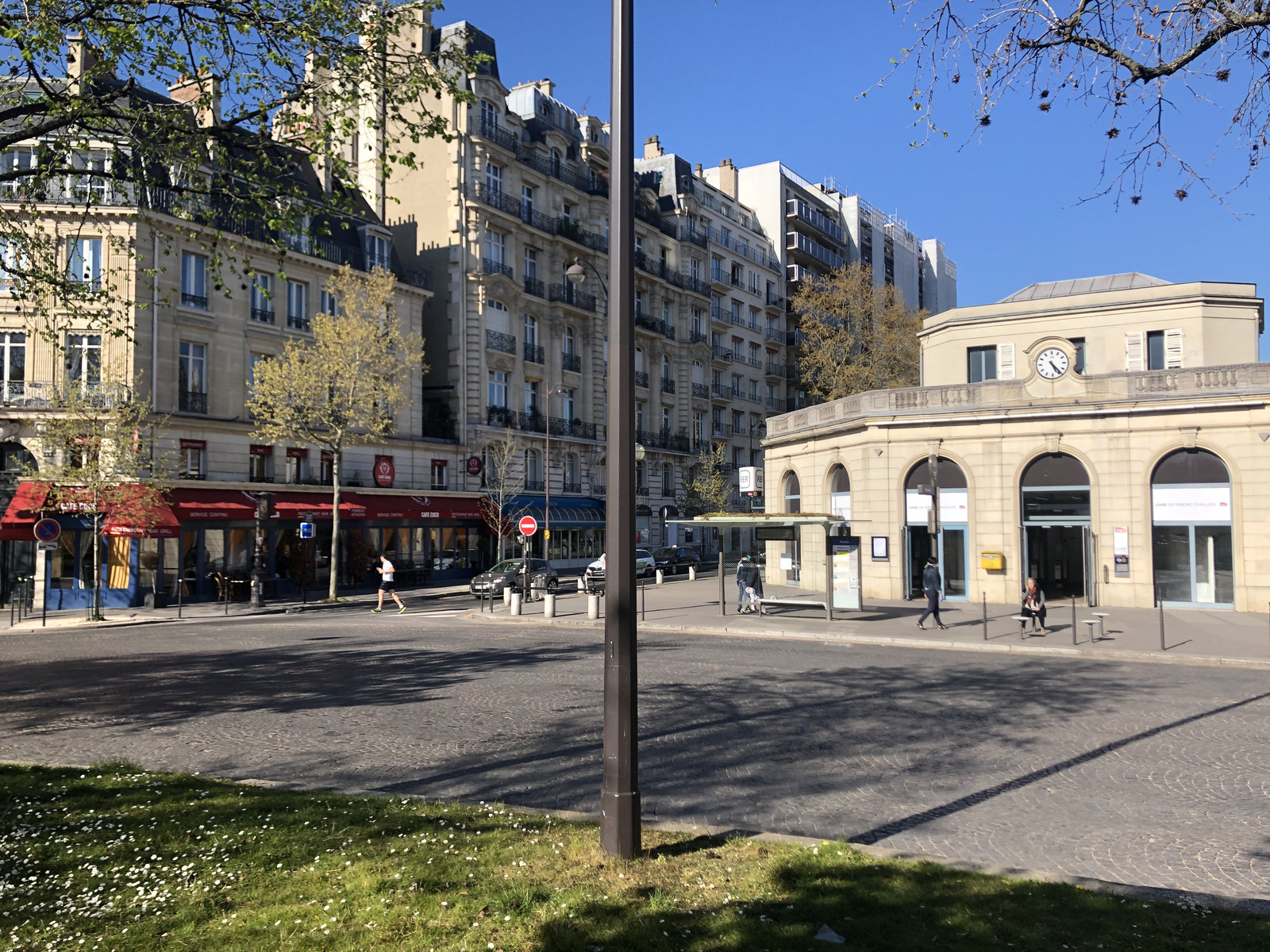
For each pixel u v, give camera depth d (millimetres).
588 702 10969
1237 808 6785
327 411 29703
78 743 8953
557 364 45781
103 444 24953
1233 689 12297
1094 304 30375
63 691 12109
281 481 32562
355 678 13070
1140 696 11648
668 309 56188
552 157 46594
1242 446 22734
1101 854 5805
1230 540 23000
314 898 4641
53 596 27875
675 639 18672
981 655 15977
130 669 14258
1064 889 4871
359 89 9836
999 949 4098
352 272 33031
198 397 29859
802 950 4062
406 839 5582
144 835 5660
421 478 37938
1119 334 30047
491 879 4895
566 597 31625
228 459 30594
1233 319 29203
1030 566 27469
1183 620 20984
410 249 41469
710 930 4266
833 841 5703
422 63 9766
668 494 54594
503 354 42219
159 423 27547
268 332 32406
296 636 19281
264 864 5148
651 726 9688
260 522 28750
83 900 4582
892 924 4355
